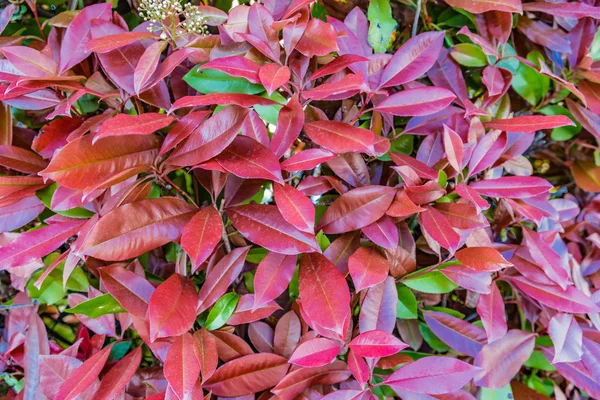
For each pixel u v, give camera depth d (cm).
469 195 61
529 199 69
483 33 70
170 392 59
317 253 62
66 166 55
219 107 62
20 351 70
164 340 62
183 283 61
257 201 68
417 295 72
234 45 63
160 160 61
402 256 64
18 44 67
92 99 68
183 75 65
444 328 69
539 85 74
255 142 59
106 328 69
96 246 57
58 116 68
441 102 64
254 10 62
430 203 65
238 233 67
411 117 70
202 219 60
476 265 62
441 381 62
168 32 63
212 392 62
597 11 68
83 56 63
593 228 76
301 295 59
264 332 67
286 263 61
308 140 68
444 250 69
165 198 61
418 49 67
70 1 70
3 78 61
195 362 58
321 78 67
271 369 64
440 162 66
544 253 67
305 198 58
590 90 72
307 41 62
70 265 61
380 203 62
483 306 66
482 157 66
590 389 68
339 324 56
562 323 66
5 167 67
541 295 67
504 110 72
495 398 68
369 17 69
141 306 62
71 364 65
